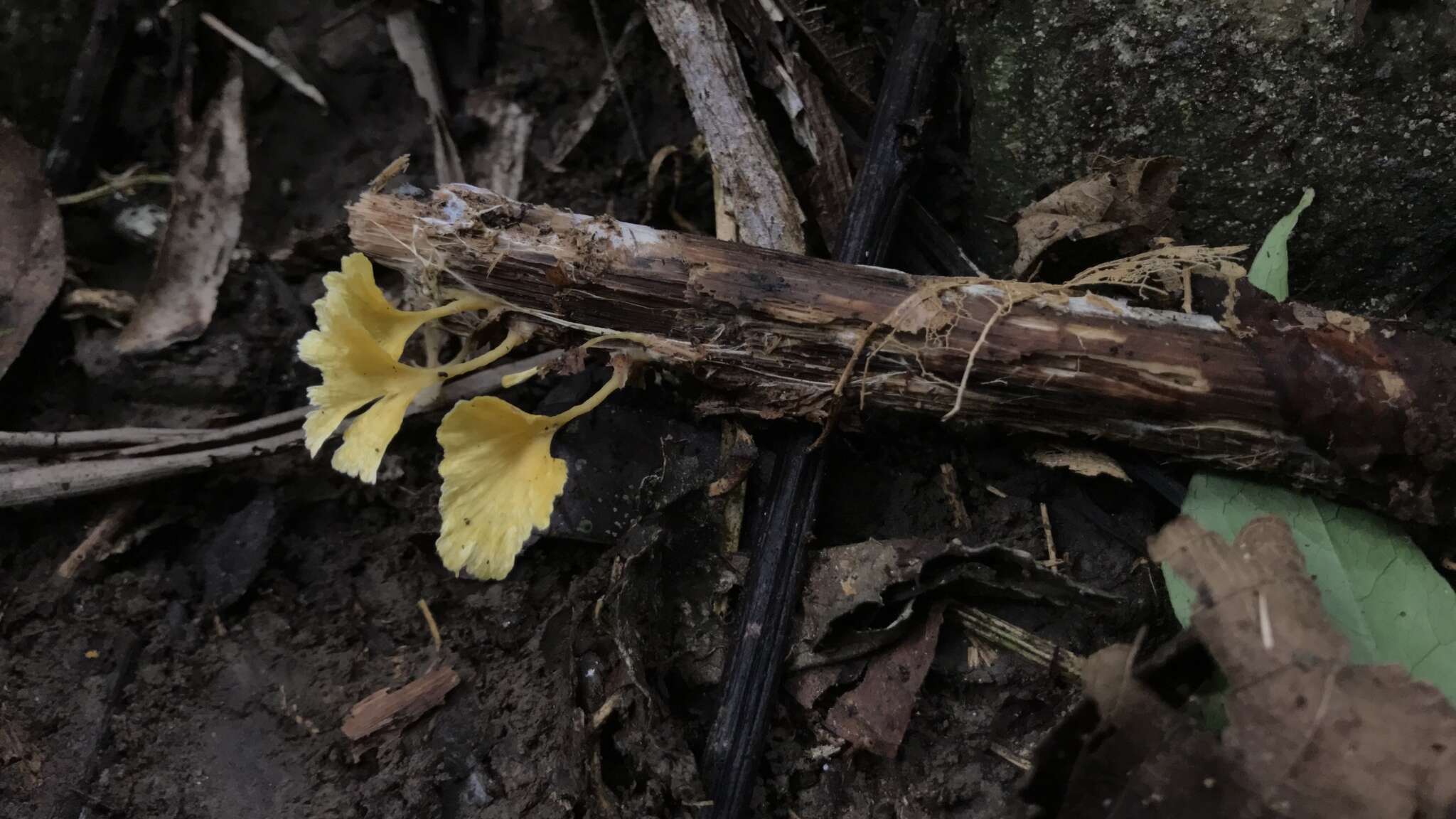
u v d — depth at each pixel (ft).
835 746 1.04
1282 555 0.97
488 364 1.09
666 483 1.06
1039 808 0.97
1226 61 1.07
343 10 1.22
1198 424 1.02
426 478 1.11
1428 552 1.04
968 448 1.09
